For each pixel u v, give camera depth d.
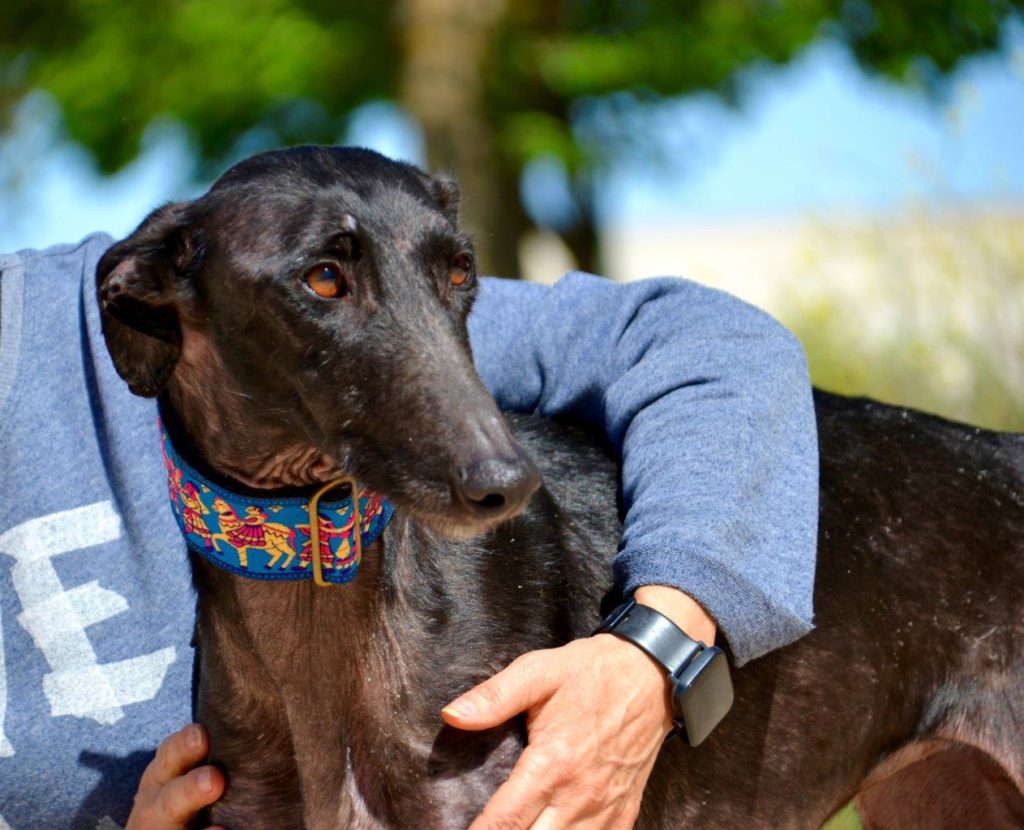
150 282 2.60
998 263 6.01
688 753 2.98
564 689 2.52
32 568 3.03
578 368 3.16
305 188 2.51
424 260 2.52
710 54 10.88
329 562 2.60
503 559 2.82
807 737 3.08
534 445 3.11
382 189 2.54
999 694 3.16
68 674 2.99
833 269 6.80
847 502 3.15
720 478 2.74
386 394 2.43
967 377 5.98
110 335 2.64
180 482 2.66
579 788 2.49
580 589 2.95
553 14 10.85
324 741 2.71
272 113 11.94
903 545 3.15
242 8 10.83
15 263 3.24
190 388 2.64
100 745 2.97
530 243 13.02
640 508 2.78
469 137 10.59
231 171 2.65
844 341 6.41
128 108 11.55
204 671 2.78
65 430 3.12
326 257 2.46
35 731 2.96
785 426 2.88
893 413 3.35
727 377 2.89
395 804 2.67
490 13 10.52
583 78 10.65
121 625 3.02
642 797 2.87
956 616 3.15
